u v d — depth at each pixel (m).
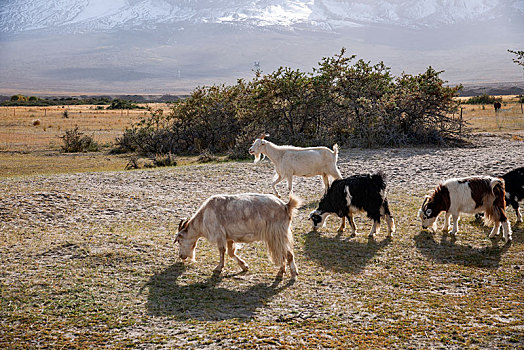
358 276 9.11
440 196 11.27
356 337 6.76
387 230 11.94
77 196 15.02
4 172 24.16
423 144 29.70
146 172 20.38
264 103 31.45
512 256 9.88
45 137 42.44
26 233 11.54
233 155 28.14
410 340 6.66
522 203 14.12
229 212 9.03
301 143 29.53
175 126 35.31
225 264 9.84
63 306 7.83
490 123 41.16
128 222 12.81
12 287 8.48
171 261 9.95
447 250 10.38
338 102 31.83
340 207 11.55
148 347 6.55
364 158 23.53
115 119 64.75
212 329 7.01
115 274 9.19
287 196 15.87
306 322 7.25
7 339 6.81
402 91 31.33
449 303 7.86
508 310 7.51
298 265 9.76
